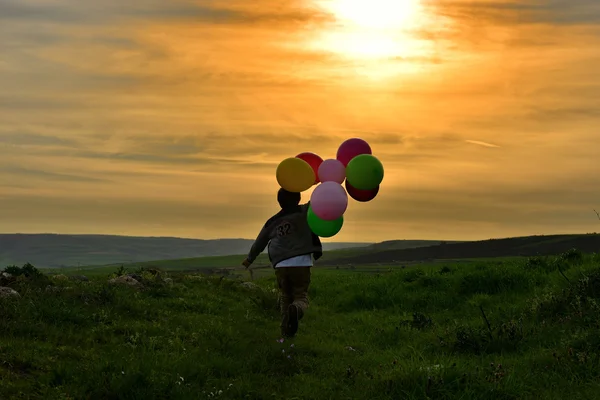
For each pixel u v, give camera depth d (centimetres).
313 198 982
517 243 9950
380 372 829
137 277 1477
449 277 1702
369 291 1691
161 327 1060
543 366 812
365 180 1005
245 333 1101
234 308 1375
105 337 952
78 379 709
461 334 1002
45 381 709
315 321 1387
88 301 1141
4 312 958
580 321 973
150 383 699
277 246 1084
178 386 702
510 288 1528
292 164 1032
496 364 835
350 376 820
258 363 865
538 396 701
